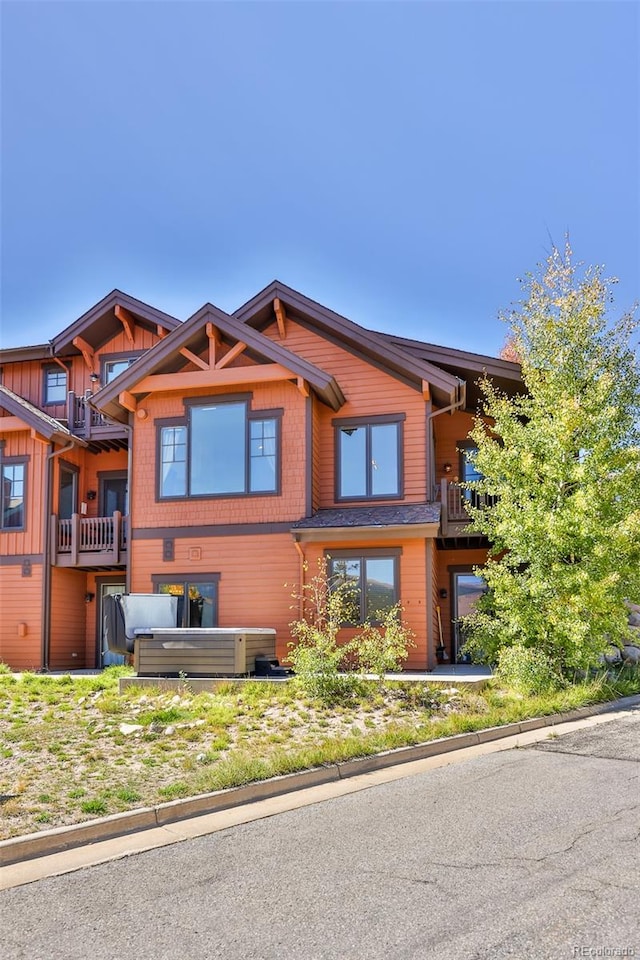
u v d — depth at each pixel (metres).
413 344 17.61
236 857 5.31
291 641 16.28
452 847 5.32
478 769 7.77
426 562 15.91
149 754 8.30
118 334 21.16
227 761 7.74
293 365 16.44
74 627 20.11
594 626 12.31
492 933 3.93
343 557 16.36
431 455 16.98
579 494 12.30
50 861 5.41
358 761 7.92
